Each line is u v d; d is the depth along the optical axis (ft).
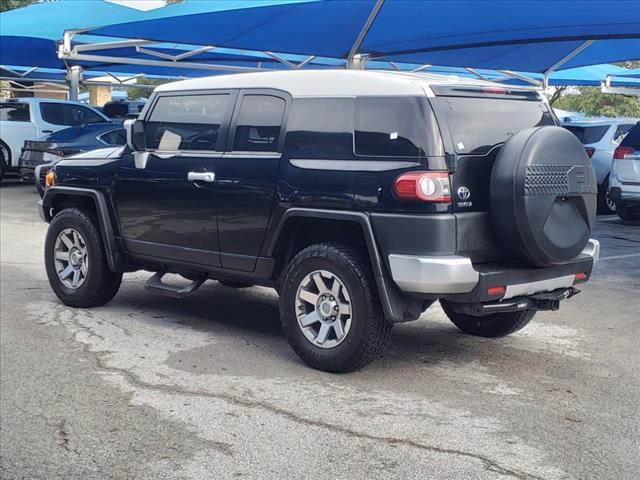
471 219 17.81
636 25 39.06
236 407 17.06
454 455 14.73
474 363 20.38
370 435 15.61
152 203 22.81
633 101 109.40
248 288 29.30
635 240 41.88
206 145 21.75
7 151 62.95
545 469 14.19
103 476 14.01
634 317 25.68
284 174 19.67
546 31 41.29
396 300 18.07
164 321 24.17
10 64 71.00
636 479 13.85
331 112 19.17
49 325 23.52
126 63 51.67
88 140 54.34
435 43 45.09
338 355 18.79
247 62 66.18
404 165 17.72
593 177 19.34
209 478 13.87
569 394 18.10
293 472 14.06
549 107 20.71
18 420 16.43
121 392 17.97
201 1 37.86
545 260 18.34
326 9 36.50
